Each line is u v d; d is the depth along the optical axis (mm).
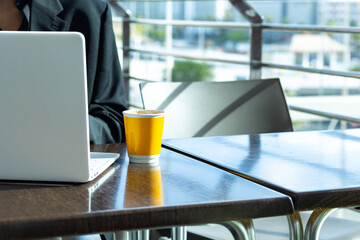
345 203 1045
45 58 1054
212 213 956
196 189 1046
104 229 911
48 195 1017
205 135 1898
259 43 3271
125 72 4602
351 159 1315
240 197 991
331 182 1096
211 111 1919
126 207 936
